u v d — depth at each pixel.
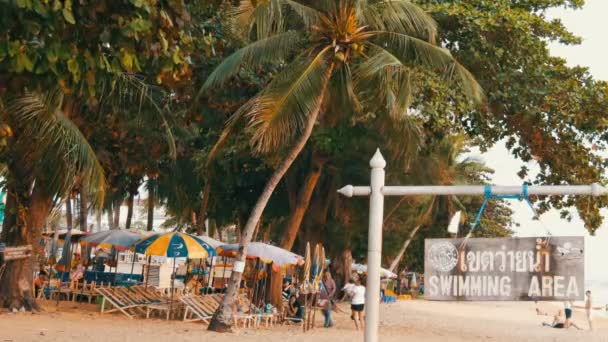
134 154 22.03
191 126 27.95
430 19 19.19
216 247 23.94
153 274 30.66
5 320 18.92
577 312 47.84
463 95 23.16
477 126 24.78
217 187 32.66
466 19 22.88
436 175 30.36
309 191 27.09
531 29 23.69
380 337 22.48
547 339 25.80
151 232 24.61
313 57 18.88
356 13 18.44
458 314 39.50
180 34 10.48
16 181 20.64
